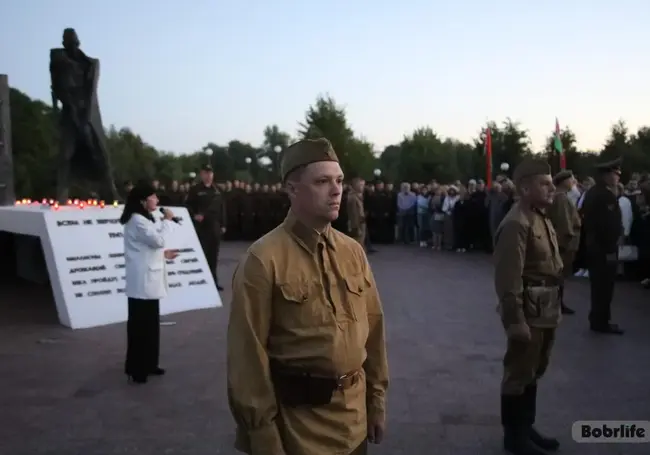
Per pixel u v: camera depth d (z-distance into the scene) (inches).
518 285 141.3
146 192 216.2
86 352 256.1
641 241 413.1
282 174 84.6
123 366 235.6
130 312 214.8
